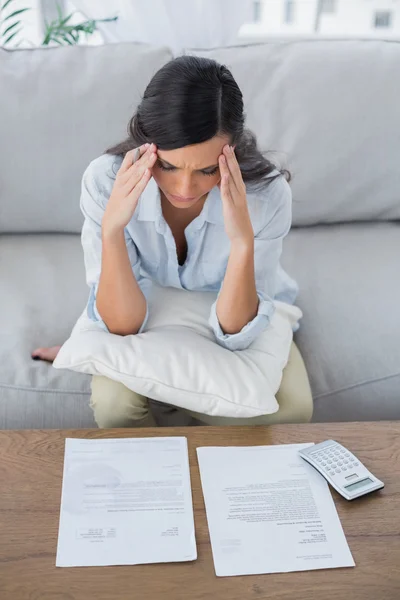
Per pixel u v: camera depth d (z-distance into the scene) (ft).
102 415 4.17
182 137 3.36
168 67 3.47
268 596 2.93
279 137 5.72
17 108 5.53
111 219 3.92
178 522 3.24
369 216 6.06
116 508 3.29
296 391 4.29
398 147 5.77
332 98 5.70
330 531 3.22
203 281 4.59
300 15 7.86
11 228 5.85
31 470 3.46
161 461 3.55
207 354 4.05
